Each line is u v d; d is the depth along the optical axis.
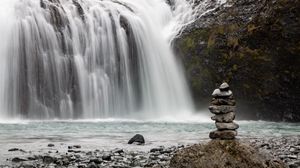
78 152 13.12
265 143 16.08
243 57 36.38
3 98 31.34
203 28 38.59
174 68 38.88
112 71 36.34
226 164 7.30
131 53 37.59
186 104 38.03
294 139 18.59
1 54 31.94
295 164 10.34
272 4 35.34
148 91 37.44
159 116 36.81
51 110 33.22
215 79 37.44
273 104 36.25
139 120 33.81
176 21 41.81
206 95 37.66
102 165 10.41
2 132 21.48
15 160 11.18
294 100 35.62
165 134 21.28
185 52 38.56
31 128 24.39
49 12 34.78
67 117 33.81
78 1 37.38
